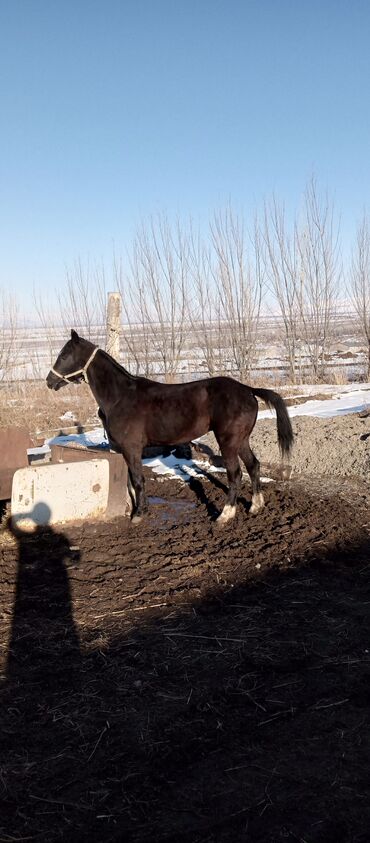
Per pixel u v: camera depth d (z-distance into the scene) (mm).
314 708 3801
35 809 3014
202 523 7211
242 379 20781
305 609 5113
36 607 5145
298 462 9836
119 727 3619
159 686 4031
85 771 3262
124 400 7102
